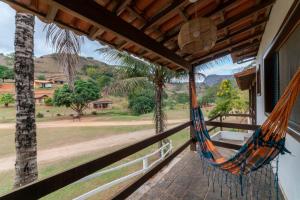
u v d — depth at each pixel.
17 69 3.01
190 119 4.10
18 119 3.02
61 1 1.38
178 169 3.24
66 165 8.22
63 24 1.85
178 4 1.89
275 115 1.46
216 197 2.38
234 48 3.84
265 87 3.10
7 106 34.06
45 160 9.02
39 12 1.60
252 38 3.48
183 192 2.51
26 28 3.03
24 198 1.08
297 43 1.71
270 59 3.08
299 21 1.57
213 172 3.08
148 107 27.45
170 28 2.47
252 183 2.66
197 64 4.09
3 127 20.77
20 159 3.02
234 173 2.06
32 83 3.14
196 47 1.84
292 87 1.33
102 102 34.66
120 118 26.22
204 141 2.99
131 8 1.93
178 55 3.28
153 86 7.47
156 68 6.85
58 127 20.00
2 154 10.60
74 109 27.48
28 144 3.06
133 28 2.10
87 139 14.11
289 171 2.08
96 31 2.00
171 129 2.87
